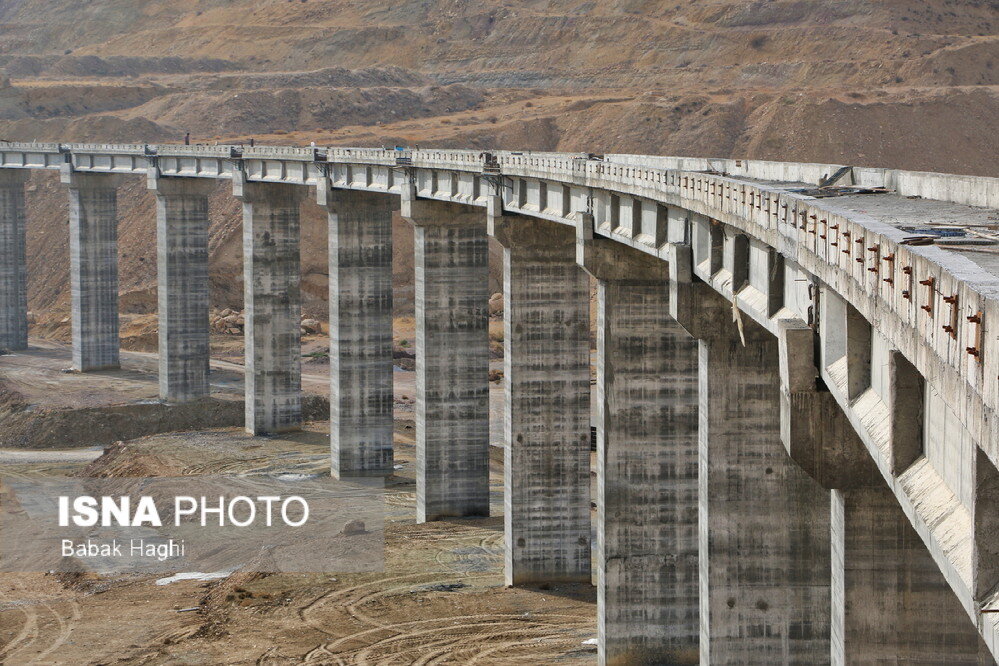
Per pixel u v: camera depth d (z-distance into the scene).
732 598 36.59
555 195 52.19
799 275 26.59
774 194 26.34
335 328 80.31
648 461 47.00
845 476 24.52
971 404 12.80
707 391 36.38
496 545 64.75
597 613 52.62
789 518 36.38
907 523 24.22
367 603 56.81
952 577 14.76
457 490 69.56
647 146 197.25
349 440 80.94
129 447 92.56
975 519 14.30
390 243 80.38
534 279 57.28
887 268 16.97
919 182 28.02
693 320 36.53
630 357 46.69
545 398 57.72
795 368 24.86
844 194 29.20
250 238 92.94
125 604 60.66
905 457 17.98
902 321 16.00
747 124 197.88
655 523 47.19
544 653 49.75
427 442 68.88
